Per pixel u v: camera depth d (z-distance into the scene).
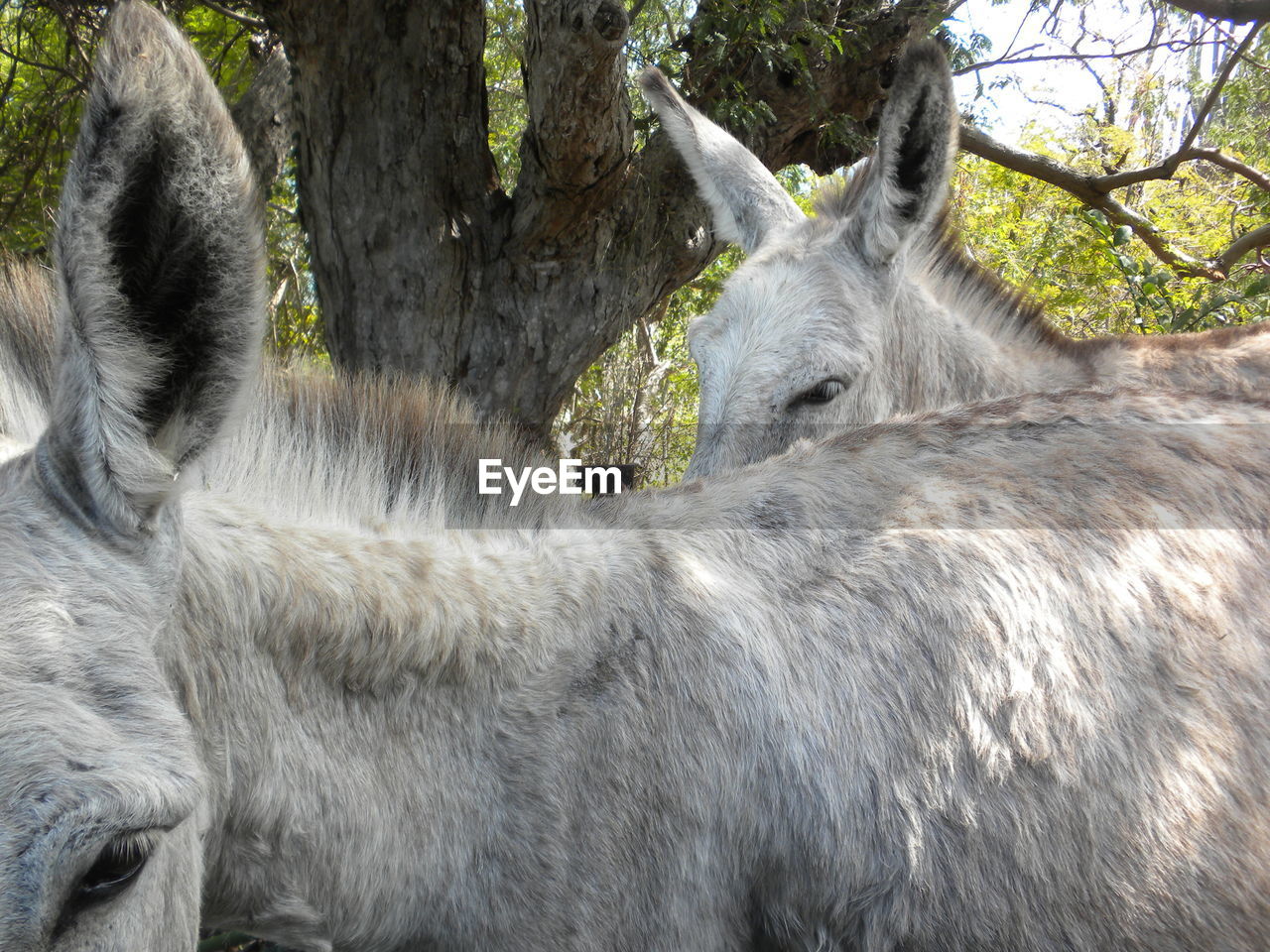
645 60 8.52
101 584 1.39
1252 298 6.18
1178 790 2.13
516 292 6.26
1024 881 2.06
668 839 1.98
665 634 2.04
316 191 6.17
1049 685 2.13
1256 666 2.28
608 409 8.66
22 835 1.20
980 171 11.24
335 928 1.87
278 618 1.74
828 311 4.19
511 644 1.94
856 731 2.06
